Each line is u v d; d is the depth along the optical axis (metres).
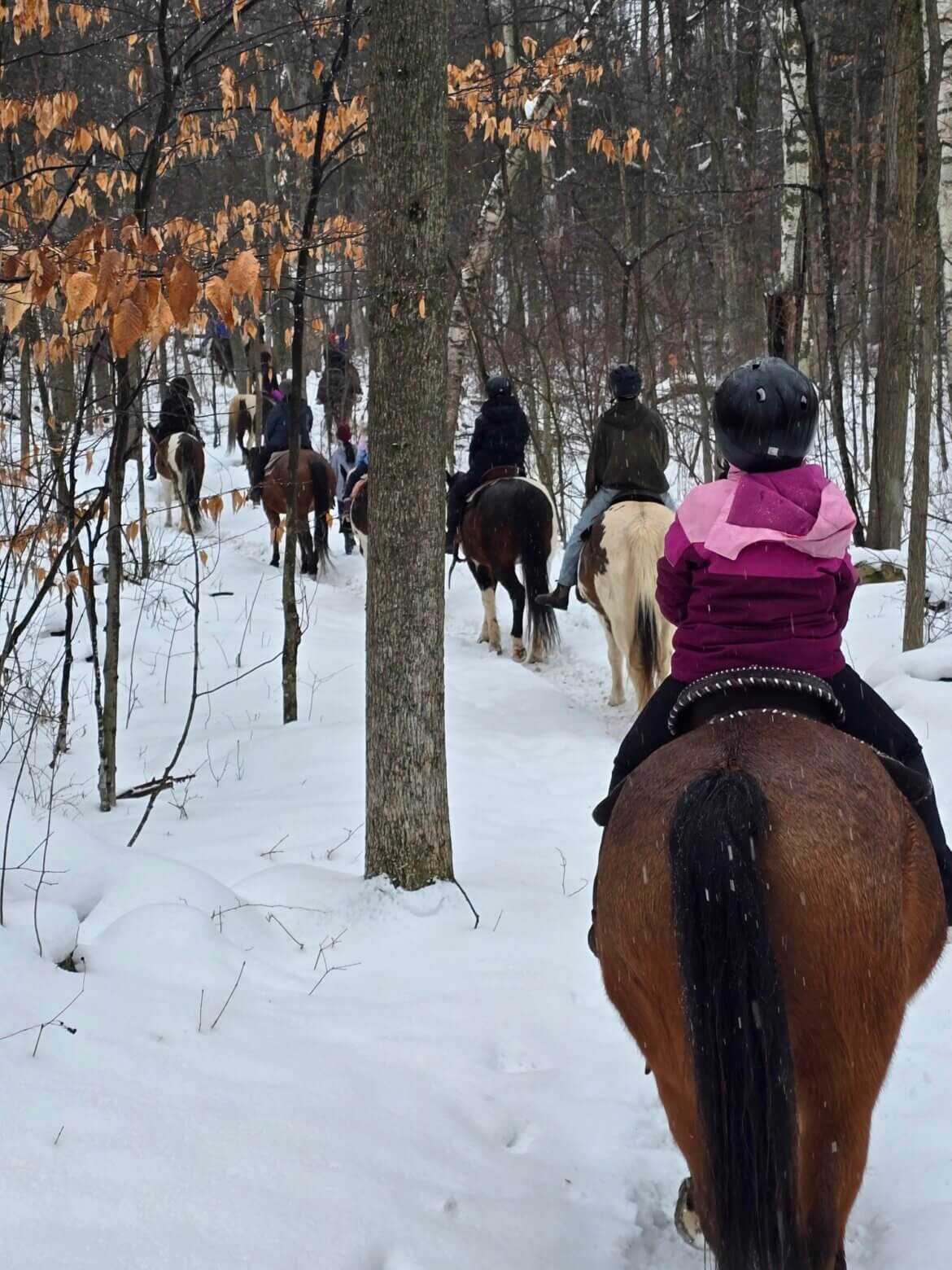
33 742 8.23
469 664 11.04
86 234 4.45
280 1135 3.20
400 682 5.19
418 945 4.85
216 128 7.86
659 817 2.57
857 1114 2.42
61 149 8.45
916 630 8.80
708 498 3.05
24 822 5.20
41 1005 3.67
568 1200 3.33
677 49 18.48
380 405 5.07
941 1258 3.06
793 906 2.33
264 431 16.67
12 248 4.60
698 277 20.81
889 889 2.50
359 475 16.19
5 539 6.61
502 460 11.55
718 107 19.67
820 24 20.47
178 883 4.95
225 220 7.96
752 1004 2.18
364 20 8.86
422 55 4.87
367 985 4.51
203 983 4.16
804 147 16.77
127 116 6.95
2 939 4.00
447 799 5.41
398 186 4.94
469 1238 3.00
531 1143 3.61
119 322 4.28
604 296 17.41
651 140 19.03
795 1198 2.12
